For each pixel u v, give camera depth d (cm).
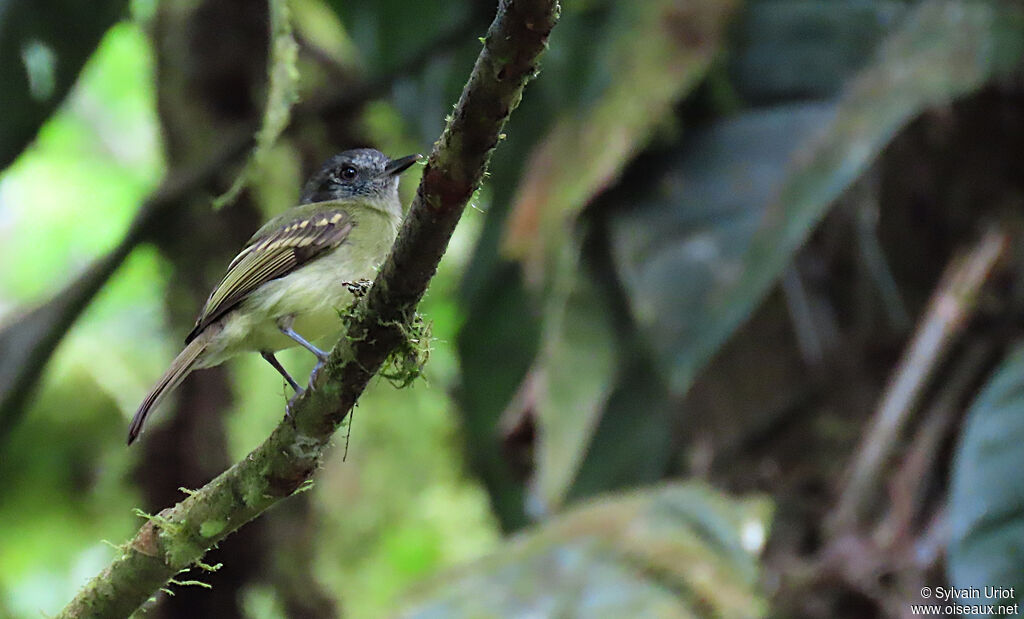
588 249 1092
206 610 1280
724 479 1091
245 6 1305
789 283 1105
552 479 1053
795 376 1095
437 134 1330
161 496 1291
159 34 1312
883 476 997
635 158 1056
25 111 1014
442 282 1475
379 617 891
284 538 1319
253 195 1334
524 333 1245
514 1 457
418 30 1326
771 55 1049
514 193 1220
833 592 939
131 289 1580
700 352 954
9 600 1478
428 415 1481
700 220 1002
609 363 1079
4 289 1847
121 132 1888
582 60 1081
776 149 1006
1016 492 828
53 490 1465
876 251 1081
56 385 1458
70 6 997
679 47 1043
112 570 644
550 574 891
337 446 1483
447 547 1502
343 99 1238
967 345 999
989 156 1052
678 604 853
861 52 1031
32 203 1884
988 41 972
